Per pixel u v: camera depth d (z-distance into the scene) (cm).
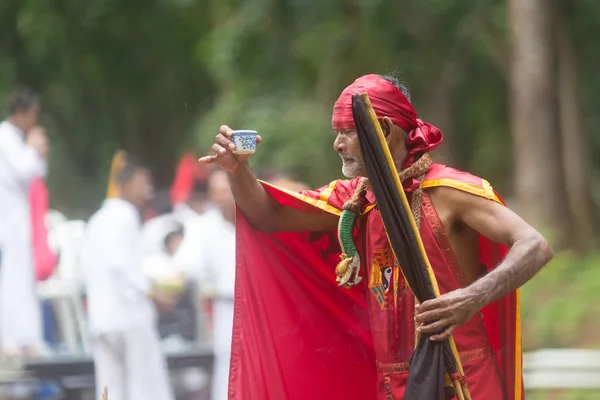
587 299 2277
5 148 1844
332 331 978
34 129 1897
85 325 1966
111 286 1791
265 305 969
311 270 979
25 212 1858
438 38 3316
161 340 2119
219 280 1886
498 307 893
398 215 828
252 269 967
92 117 4584
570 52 3142
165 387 1822
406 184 880
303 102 3272
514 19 2877
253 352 956
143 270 1898
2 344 1834
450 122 3666
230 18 3625
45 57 4284
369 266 908
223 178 1908
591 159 3981
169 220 2366
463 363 863
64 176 4362
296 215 965
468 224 864
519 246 818
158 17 4416
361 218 927
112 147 4619
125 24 4344
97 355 1806
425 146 883
